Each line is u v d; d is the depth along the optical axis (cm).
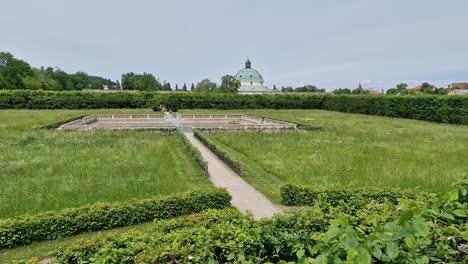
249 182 1248
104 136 2219
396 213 400
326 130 2780
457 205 324
